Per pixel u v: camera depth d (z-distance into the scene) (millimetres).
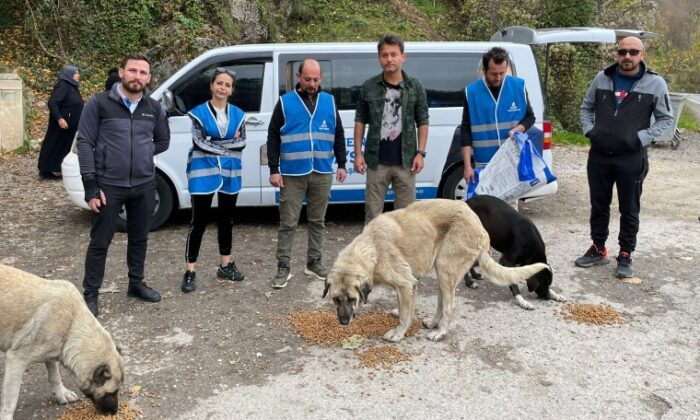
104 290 5164
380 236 4145
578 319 4645
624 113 5312
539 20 15477
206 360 4027
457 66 6910
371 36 16672
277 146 5109
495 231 4988
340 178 5367
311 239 5445
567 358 4059
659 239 6777
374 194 5273
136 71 4430
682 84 23062
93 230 4609
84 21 14133
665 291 5258
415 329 4480
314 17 17141
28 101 12203
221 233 5320
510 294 5195
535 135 6867
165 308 4840
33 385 3695
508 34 7562
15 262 5844
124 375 3605
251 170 6785
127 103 4562
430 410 3447
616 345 4246
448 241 4289
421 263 4238
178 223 7305
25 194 8531
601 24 15641
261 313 4770
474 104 5375
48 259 5938
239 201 6844
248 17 15008
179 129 6684
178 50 13258
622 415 3404
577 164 11578
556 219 7645
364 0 18094
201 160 4961
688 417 3385
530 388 3686
